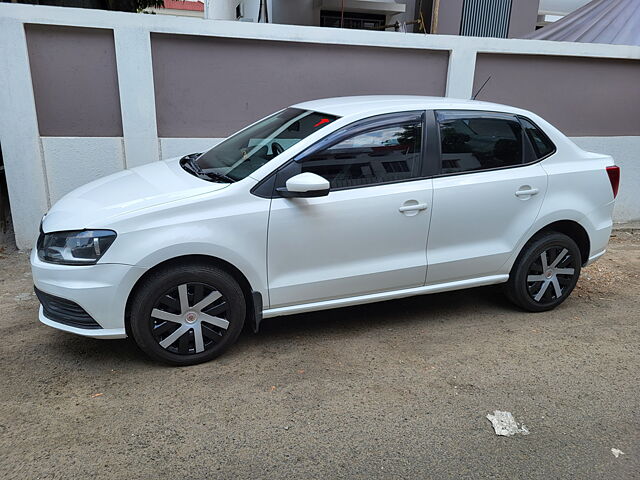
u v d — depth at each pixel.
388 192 3.69
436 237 3.90
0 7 5.11
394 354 3.76
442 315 4.45
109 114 5.77
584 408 3.21
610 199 4.55
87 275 3.15
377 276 3.78
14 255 5.64
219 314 3.49
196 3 19.14
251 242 3.40
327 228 3.55
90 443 2.76
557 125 7.39
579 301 4.88
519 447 2.85
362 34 6.21
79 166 5.74
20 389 3.22
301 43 6.11
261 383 3.35
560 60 7.12
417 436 2.91
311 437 2.87
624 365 3.71
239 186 3.40
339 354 3.74
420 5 10.05
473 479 2.61
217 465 2.64
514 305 4.66
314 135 3.60
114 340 3.85
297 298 3.62
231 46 5.92
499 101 7.08
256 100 6.17
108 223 3.16
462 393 3.31
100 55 5.58
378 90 6.59
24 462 2.61
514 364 3.68
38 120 5.58
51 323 3.34
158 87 5.84
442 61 6.71
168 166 4.12
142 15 5.50
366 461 2.71
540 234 4.33
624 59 7.29
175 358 3.44
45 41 5.39
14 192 5.59
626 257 6.24
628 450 2.85
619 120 7.61
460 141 3.98
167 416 3.00
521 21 10.38
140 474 2.56
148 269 3.21
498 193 4.02
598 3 8.85
